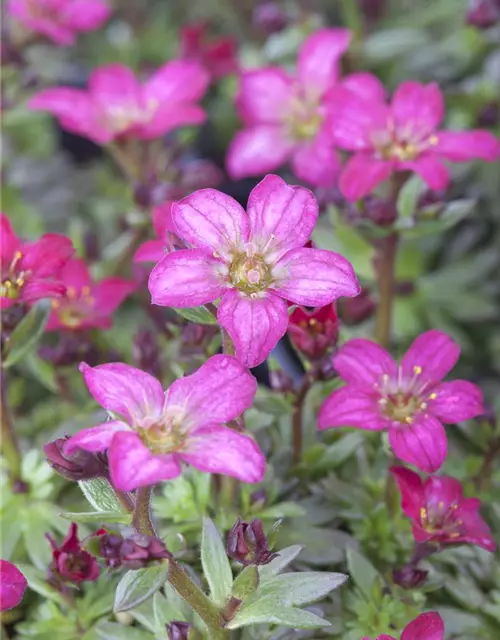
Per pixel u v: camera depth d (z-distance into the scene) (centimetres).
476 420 23
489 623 22
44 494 23
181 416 19
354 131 24
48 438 24
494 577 22
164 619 21
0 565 20
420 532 21
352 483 23
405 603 21
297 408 22
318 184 26
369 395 21
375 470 23
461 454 24
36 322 22
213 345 22
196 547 22
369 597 21
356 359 21
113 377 19
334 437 23
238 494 22
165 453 19
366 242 25
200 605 20
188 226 20
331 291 19
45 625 22
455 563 22
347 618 22
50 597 21
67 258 21
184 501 22
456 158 24
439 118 24
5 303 20
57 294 21
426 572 21
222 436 19
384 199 24
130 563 19
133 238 26
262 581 20
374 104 24
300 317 21
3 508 23
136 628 21
